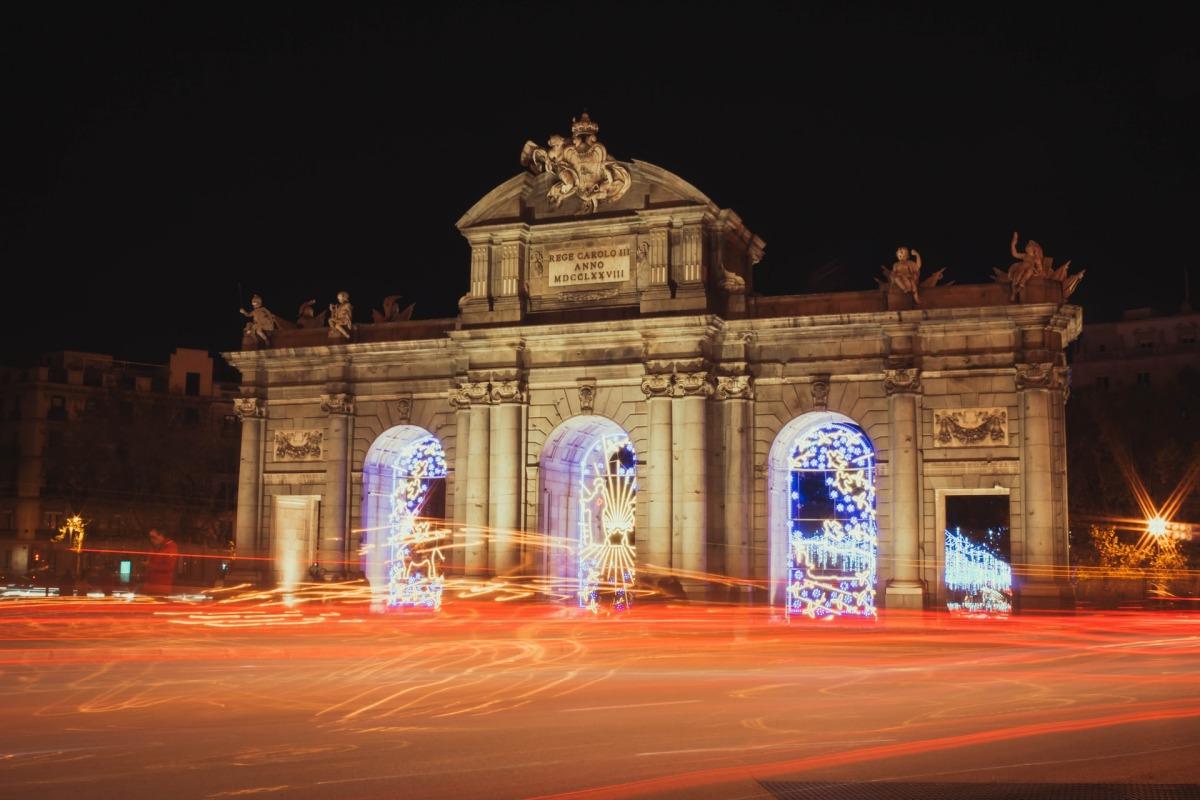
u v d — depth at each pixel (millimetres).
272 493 65750
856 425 57562
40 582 102438
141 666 35219
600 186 59562
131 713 24578
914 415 55531
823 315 56312
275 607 63156
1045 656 39219
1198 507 81125
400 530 65688
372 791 16531
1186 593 74375
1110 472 82688
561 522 61688
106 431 104000
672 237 58344
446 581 59750
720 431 57969
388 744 20438
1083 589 74812
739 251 61969
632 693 28297
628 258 59094
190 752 19703
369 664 36125
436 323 64375
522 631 51125
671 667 35562
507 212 61188
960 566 67500
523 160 61281
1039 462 53656
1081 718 23453
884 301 57312
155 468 103000
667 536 56562
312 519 64750
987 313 54531
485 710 25000
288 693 28219
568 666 35719
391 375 64312
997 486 54625
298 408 65938
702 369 56938
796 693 28234
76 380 124750
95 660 37219
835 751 19641
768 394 58156
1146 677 31781
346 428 64562
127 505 102188
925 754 19297
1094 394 88375
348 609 62656
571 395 59688
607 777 17438
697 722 23078
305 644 43844
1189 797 15938
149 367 132000
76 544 106938
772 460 57812
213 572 103875
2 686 29609
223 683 30406
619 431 61938
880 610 54500
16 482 120812
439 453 65938
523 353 60375
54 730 22141
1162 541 79312
